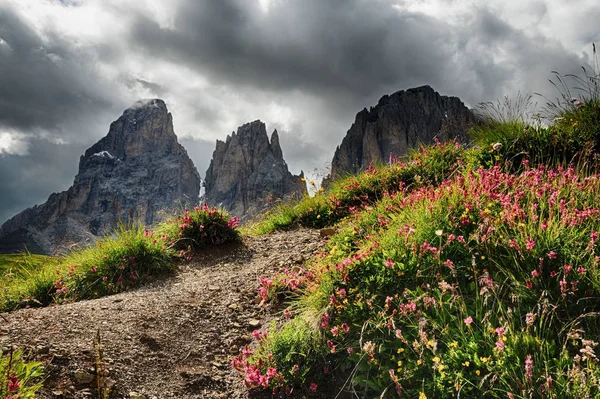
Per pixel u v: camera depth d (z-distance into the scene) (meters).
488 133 9.86
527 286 4.51
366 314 4.95
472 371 3.96
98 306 6.54
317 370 4.77
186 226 10.41
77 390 4.42
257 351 5.18
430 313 4.73
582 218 5.18
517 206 5.41
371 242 6.05
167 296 7.21
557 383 3.52
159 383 4.89
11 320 5.71
